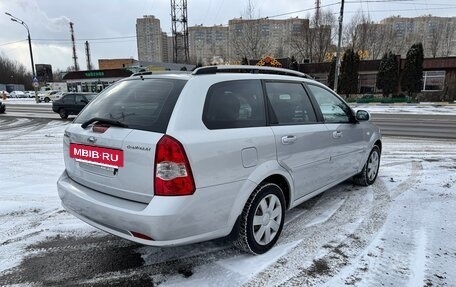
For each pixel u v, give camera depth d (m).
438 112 22.17
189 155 2.52
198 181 2.58
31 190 5.16
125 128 2.72
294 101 3.69
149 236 2.51
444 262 3.08
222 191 2.75
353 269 2.98
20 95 58.09
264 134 3.09
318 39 49.56
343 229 3.76
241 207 2.93
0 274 2.96
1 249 3.37
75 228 3.85
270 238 3.30
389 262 3.09
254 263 3.09
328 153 4.01
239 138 2.87
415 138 10.56
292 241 3.49
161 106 2.71
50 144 9.82
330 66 37.91
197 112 2.70
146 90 2.98
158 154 2.48
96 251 3.34
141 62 49.84
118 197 2.76
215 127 2.77
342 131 4.28
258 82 3.33
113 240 3.57
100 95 3.41
